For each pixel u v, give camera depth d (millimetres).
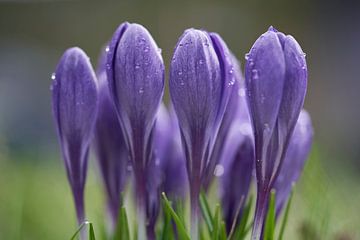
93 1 1855
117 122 315
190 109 285
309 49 1646
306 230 373
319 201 393
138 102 289
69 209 522
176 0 1791
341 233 390
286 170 309
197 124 287
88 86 297
